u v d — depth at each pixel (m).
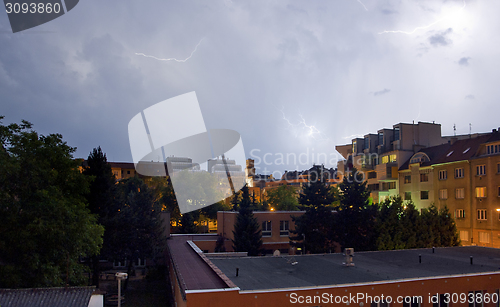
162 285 37.06
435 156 60.00
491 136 50.22
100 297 17.09
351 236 40.31
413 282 19.47
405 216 41.16
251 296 16.38
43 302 16.17
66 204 26.73
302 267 23.33
